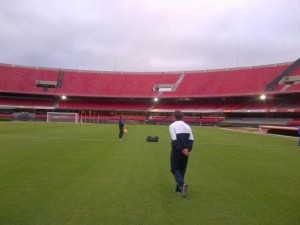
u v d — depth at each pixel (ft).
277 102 194.80
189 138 21.48
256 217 17.71
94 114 231.91
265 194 22.94
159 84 246.06
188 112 217.97
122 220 16.80
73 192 22.18
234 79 225.76
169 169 32.22
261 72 220.64
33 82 233.35
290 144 68.23
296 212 18.71
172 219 17.12
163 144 59.21
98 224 16.15
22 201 19.75
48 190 22.54
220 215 17.94
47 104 229.04
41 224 15.92
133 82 251.19
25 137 67.51
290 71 202.80
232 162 38.88
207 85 230.07
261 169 34.01
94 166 33.04
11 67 239.91
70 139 65.21
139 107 235.20
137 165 34.45
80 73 258.16
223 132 117.19
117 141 63.62
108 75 260.62
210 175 29.94
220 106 216.95
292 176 30.17
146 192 22.74
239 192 23.39
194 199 21.17
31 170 29.94
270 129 116.37
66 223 16.16
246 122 192.95
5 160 35.65
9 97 228.22
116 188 23.71
